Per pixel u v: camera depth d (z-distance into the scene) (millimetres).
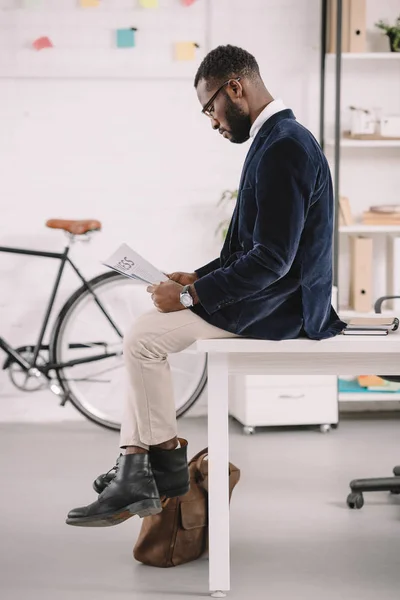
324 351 2963
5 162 5531
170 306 2963
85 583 3158
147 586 3127
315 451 4871
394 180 5727
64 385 5324
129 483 3002
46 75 5473
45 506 3996
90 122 5539
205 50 5527
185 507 3287
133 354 2984
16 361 5297
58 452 4898
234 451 4887
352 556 3395
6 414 5637
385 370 3068
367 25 5637
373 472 4477
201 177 5609
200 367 5465
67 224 5242
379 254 5727
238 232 3066
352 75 5645
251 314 2947
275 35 5551
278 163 2834
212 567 3033
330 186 3016
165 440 3033
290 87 5590
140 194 5598
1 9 5426
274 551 3451
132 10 5473
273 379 5227
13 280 5590
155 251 5633
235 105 3029
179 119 5566
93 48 5477
